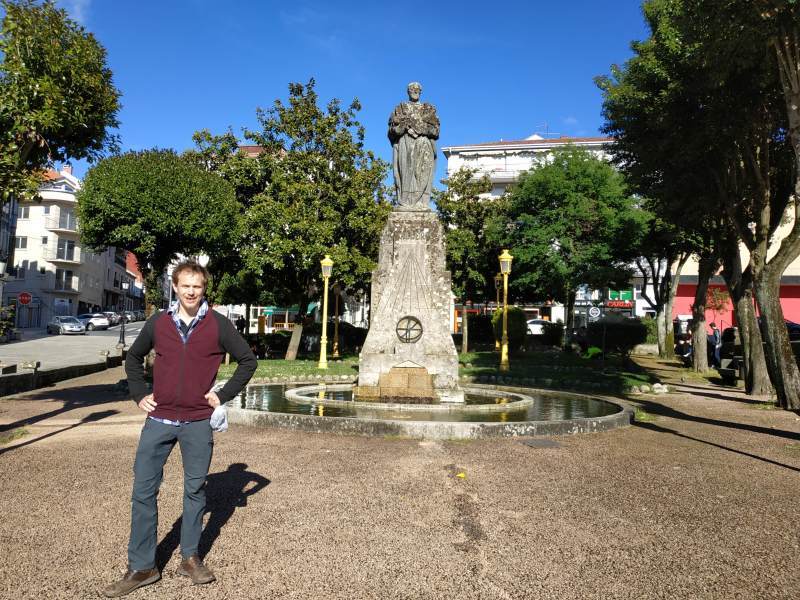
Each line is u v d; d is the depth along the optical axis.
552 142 45.50
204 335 3.19
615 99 16.70
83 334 42.19
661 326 29.69
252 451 6.42
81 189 13.67
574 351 27.86
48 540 3.73
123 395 11.69
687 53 12.18
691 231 19.72
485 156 46.81
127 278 86.12
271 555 3.55
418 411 9.48
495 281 30.19
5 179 7.31
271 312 47.59
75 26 8.23
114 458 5.96
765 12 8.99
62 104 7.53
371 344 10.85
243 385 3.27
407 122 11.42
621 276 26.28
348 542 3.78
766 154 12.84
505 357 19.72
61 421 8.36
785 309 35.66
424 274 11.05
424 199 11.50
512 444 7.07
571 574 3.37
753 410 11.30
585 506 4.65
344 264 20.41
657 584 3.25
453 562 3.50
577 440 7.48
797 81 9.26
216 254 16.50
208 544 3.71
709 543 3.89
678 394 14.37
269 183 20.91
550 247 27.30
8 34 7.44
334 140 20.89
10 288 51.22
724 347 22.61
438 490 5.00
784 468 6.18
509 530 4.07
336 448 6.63
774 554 3.71
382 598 3.03
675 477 5.66
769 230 13.94
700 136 12.79
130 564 3.10
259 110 21.11
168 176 13.88
